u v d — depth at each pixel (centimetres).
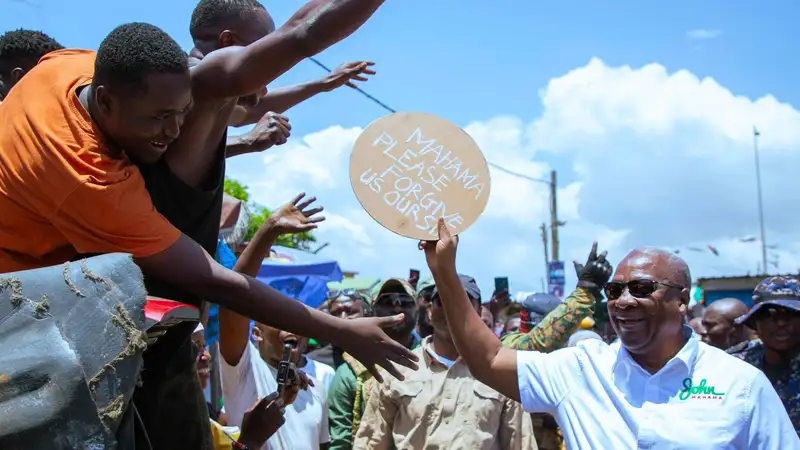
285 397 354
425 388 467
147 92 206
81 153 210
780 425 296
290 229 335
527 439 459
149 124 212
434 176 315
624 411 307
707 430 293
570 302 494
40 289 174
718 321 684
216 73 232
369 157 313
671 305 311
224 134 253
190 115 239
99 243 216
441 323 477
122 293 176
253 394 416
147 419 247
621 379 313
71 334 170
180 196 246
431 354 479
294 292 953
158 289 241
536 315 716
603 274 497
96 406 166
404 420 467
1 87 299
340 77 352
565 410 323
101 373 169
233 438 363
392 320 251
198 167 250
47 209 212
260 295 233
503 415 461
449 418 458
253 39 261
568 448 321
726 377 301
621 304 313
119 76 205
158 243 220
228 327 397
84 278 176
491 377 336
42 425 160
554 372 329
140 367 175
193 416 259
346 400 544
